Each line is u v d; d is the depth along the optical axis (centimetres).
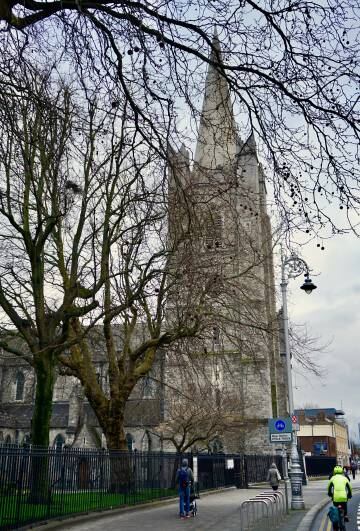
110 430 2783
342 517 1567
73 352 2875
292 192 877
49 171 2116
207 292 2441
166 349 3005
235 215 1198
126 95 880
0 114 981
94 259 2320
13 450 1564
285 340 2705
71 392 6322
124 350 2989
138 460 2697
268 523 1706
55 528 1727
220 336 2727
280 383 6212
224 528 1830
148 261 2588
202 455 3631
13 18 834
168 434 5072
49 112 1089
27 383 6544
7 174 2161
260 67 868
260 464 4822
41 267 2264
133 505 2478
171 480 3141
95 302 2222
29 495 1658
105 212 2547
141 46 808
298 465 2617
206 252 1828
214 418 3953
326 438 11612
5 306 2127
